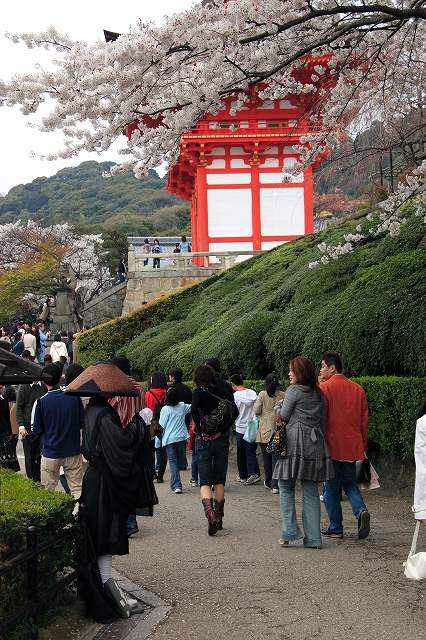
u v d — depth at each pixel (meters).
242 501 11.34
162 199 116.94
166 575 7.16
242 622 5.73
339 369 8.87
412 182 12.59
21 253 60.62
